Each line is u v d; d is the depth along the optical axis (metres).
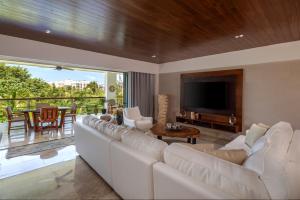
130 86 5.66
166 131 3.48
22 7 2.22
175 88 5.90
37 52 3.73
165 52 4.59
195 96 5.24
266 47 3.87
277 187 1.07
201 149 1.54
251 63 4.11
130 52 4.64
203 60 5.07
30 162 2.83
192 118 5.11
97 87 8.70
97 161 2.32
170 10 2.25
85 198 1.93
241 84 4.24
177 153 1.33
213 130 4.79
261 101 3.96
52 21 2.66
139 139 1.74
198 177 1.13
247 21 2.57
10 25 2.84
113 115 5.61
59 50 4.04
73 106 5.71
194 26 2.79
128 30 3.00
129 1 2.04
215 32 3.04
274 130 1.74
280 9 2.19
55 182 2.24
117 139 2.03
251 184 1.00
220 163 1.14
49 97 6.48
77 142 3.05
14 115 5.00
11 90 6.42
